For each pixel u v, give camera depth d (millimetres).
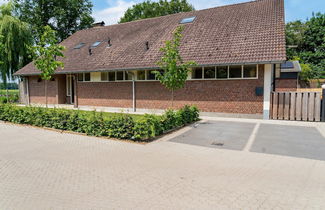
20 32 21562
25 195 3600
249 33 12484
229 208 3189
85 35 21312
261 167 4816
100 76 15906
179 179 4191
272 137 7531
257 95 11328
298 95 10703
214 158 5426
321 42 35750
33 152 5887
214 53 12148
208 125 9656
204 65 11672
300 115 10719
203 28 14547
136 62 13992
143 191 3723
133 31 18250
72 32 31094
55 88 18734
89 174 4441
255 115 11430
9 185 3963
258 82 11250
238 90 11719
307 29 36875
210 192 3674
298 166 4871
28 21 26953
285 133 8094
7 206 3260
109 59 15422
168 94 13516
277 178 4230
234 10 15359
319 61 34812
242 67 11539
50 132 8305
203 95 12531
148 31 17203
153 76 13906
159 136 7684
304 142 6879
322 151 5977
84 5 31203
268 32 11992
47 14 28219
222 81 12055
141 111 14414
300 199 3445
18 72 19297
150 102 14102
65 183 4039
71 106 17578
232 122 10391
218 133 8148
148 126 7191
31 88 20094
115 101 15414
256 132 8281
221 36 13164
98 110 15422
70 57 17922
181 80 9570
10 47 21109
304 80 28344
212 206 3244
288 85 20562
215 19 15062
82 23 31391
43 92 19500
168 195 3582
